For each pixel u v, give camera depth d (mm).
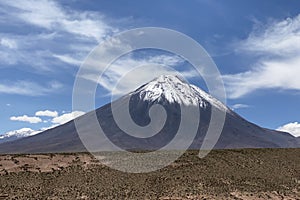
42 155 85812
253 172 87125
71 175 76188
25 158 82750
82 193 67688
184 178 77812
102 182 73375
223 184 76500
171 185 73375
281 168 92375
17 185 69312
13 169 76500
